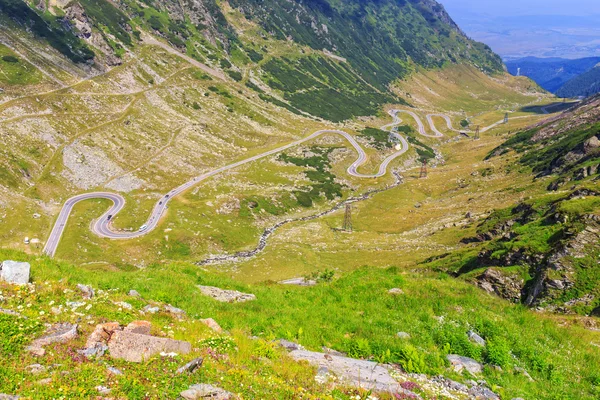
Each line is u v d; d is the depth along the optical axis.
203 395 12.63
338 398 14.23
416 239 114.69
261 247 129.75
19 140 144.12
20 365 12.71
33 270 21.77
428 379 17.27
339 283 31.58
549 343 22.84
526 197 114.38
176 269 33.53
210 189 158.38
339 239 129.75
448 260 71.25
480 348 20.48
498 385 17.62
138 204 140.38
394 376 16.88
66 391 11.70
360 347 19.80
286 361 16.94
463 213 125.75
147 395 12.27
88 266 103.19
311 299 28.47
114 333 14.89
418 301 26.67
